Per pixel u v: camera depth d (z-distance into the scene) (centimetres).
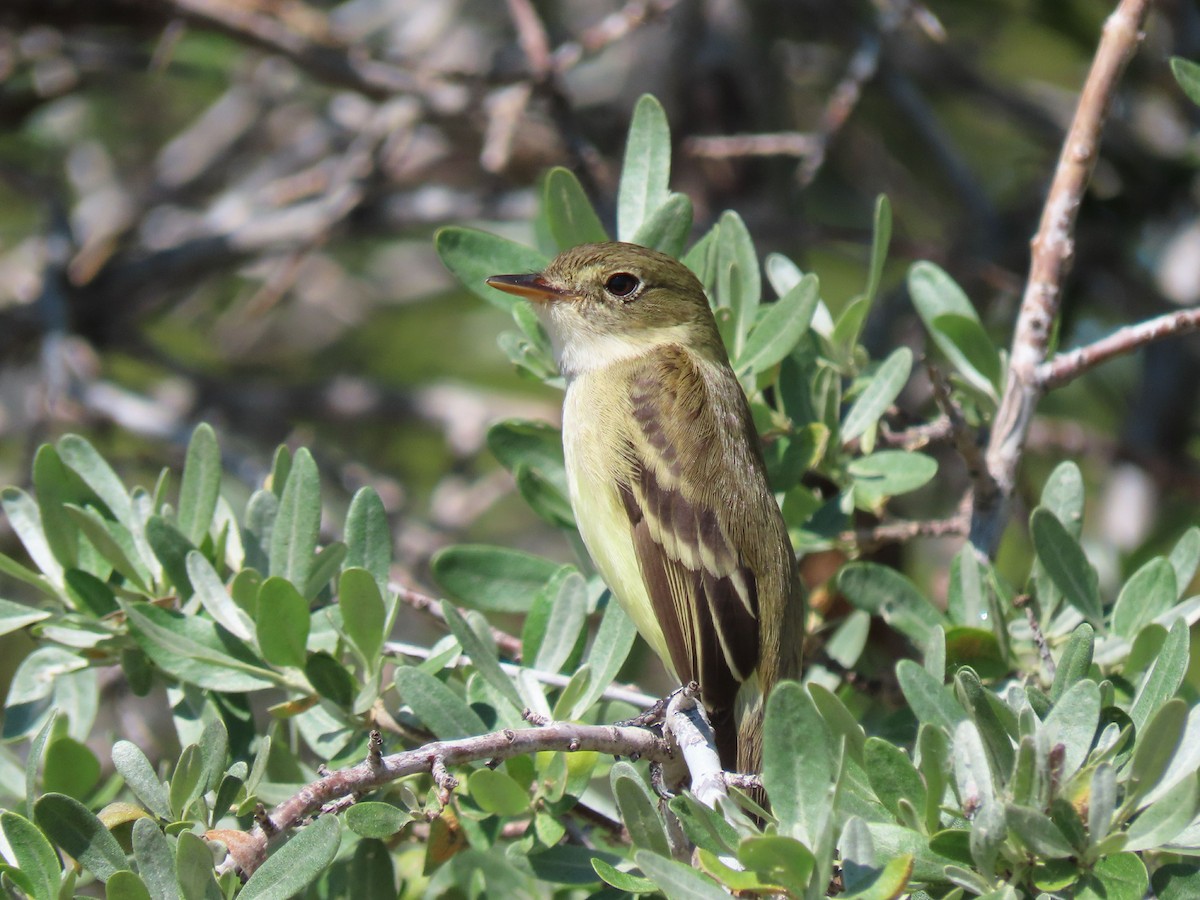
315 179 1709
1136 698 731
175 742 1391
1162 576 901
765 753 657
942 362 1623
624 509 1023
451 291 2084
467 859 939
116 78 1959
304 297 2030
